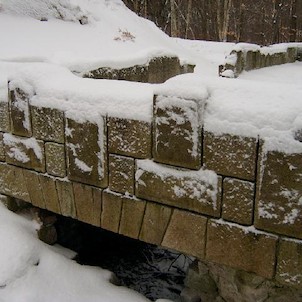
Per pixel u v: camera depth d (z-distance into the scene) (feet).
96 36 36.17
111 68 16.60
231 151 7.72
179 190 8.55
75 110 9.71
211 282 9.80
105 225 10.12
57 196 10.83
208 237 8.45
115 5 46.06
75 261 11.55
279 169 7.24
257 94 7.63
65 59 14.99
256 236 7.82
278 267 7.73
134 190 9.27
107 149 9.45
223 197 8.04
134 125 8.87
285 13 82.17
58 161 10.44
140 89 9.14
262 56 34.63
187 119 8.07
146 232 9.44
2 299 9.29
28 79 10.62
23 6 33.53
